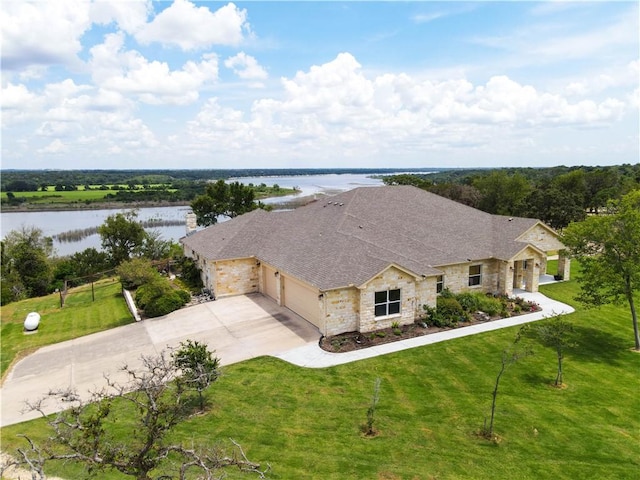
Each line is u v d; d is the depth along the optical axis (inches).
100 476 457.7
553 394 635.5
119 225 1936.5
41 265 1820.9
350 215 1206.9
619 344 820.6
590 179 3029.0
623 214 781.9
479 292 1118.4
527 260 1160.2
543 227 1244.5
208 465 344.2
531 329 881.5
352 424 552.1
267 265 1113.4
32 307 1302.9
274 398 621.3
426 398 622.5
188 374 532.4
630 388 653.3
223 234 1295.5
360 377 687.7
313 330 892.0
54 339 966.4
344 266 897.5
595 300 841.5
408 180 3228.3
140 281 1200.8
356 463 469.1
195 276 1331.2
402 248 1071.0
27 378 764.6
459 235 1204.5
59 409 640.4
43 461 301.6
